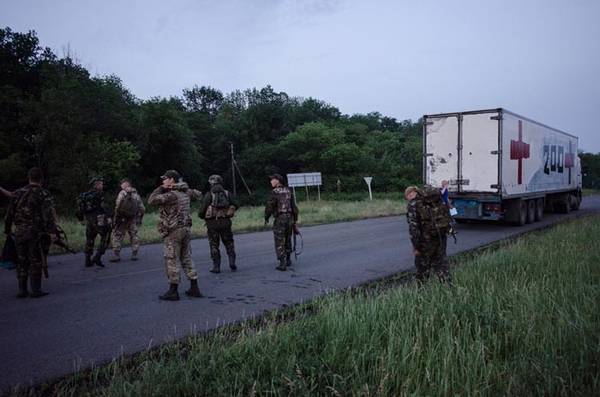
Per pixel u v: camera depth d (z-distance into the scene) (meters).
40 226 6.84
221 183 8.91
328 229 17.14
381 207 27.52
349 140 75.00
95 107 36.03
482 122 15.23
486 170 15.20
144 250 11.77
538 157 18.53
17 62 35.88
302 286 7.53
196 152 57.00
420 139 78.81
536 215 18.92
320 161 62.66
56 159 27.23
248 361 3.80
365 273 8.62
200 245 12.65
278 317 5.66
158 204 6.55
